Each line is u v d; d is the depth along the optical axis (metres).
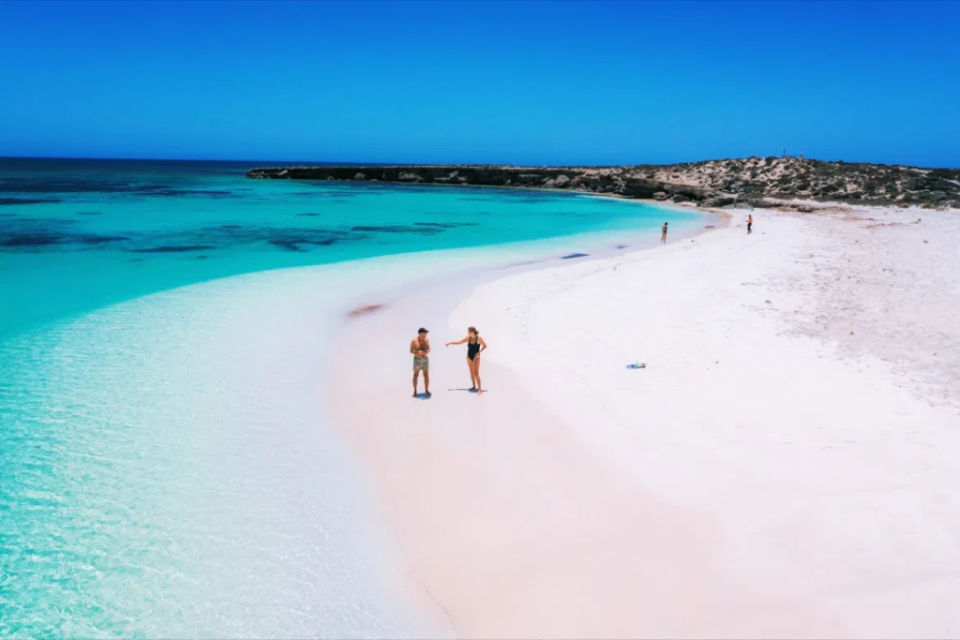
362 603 6.17
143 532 7.26
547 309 17.23
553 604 5.92
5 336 14.16
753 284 19.50
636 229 39.69
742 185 71.25
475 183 92.06
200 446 9.27
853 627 5.20
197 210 44.53
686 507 7.39
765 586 5.86
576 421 9.98
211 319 15.97
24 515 7.52
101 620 5.95
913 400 10.17
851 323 14.85
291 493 8.09
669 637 5.35
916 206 52.41
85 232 31.06
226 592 6.33
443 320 16.39
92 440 9.37
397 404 10.87
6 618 5.96
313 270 23.05
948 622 5.13
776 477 7.92
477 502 7.84
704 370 11.96
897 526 6.51
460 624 5.83
